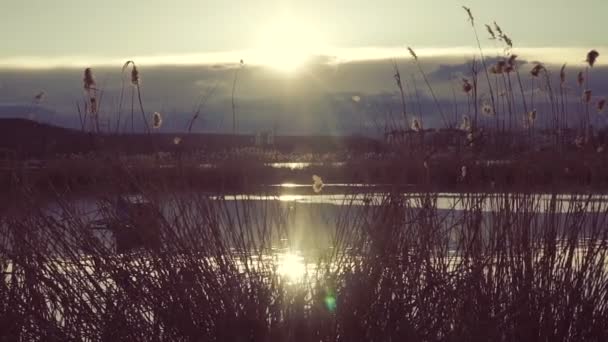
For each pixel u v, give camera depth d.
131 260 5.77
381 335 5.57
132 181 5.98
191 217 5.85
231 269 5.74
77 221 5.82
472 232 5.98
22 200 5.87
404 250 5.80
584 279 6.00
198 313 5.64
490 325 5.68
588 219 6.10
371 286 5.66
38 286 5.79
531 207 6.03
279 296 5.66
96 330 5.65
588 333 5.92
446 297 5.73
